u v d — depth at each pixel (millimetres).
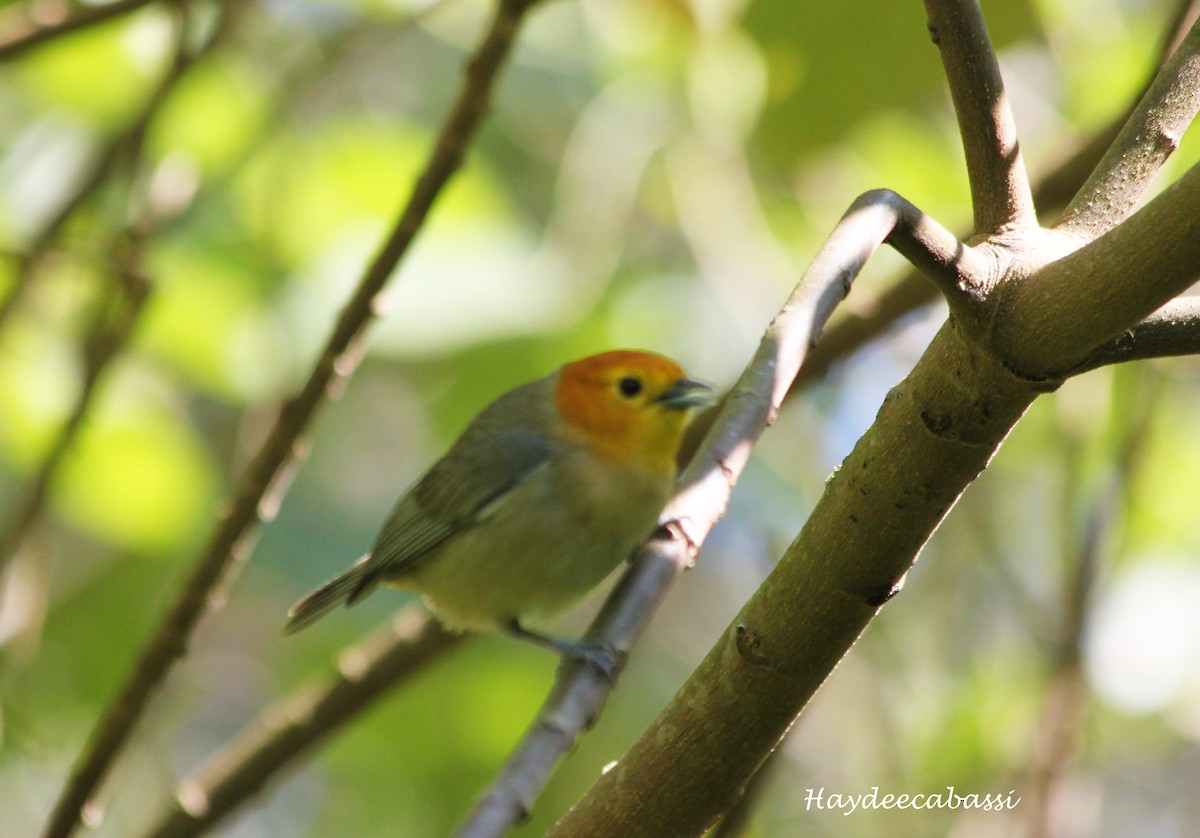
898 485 3730
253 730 8289
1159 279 3340
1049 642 10883
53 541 10914
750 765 4094
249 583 16625
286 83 11336
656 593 6070
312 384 7262
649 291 12977
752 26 8336
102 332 8438
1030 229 3865
